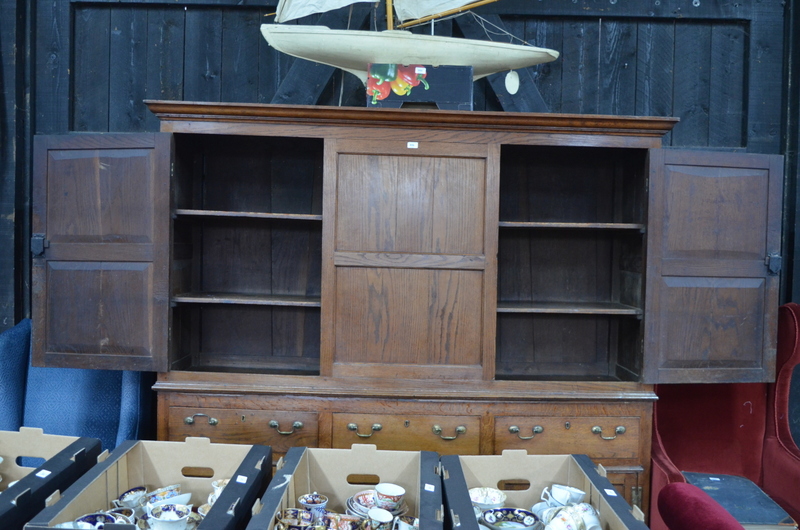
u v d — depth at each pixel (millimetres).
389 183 2053
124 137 2010
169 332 2047
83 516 1411
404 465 1690
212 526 1285
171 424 2066
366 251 2059
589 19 2564
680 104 2586
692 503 1468
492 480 1715
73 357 2053
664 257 2033
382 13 2508
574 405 2076
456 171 2059
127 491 1640
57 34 2541
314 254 2475
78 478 1631
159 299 2021
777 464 2146
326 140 2037
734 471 2289
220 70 2561
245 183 2459
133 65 2562
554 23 2562
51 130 2559
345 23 2525
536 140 2041
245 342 2480
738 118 2594
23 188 2559
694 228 2037
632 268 2240
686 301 2047
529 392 2064
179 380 2061
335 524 1488
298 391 2043
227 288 2469
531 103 2494
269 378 2076
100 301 2037
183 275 2271
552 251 2480
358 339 2068
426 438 2064
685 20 2572
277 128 2029
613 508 1420
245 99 2564
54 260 2051
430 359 2076
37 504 1451
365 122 2023
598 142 2043
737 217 2049
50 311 2055
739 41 2590
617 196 2438
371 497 1647
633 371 2201
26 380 2311
